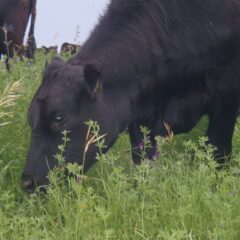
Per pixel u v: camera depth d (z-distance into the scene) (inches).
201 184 240.5
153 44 294.8
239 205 226.4
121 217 230.1
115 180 245.8
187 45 303.6
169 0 305.4
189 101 310.2
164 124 295.1
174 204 233.3
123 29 292.2
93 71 256.8
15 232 224.1
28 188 251.3
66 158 256.8
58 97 253.4
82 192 243.1
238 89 319.0
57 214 240.2
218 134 324.2
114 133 274.4
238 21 317.4
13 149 301.7
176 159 301.6
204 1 312.2
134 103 289.9
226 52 313.6
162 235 201.9
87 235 214.7
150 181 241.9
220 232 204.4
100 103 266.7
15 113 333.7
